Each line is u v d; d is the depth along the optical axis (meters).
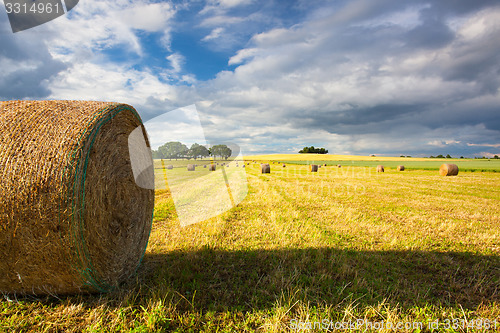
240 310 2.80
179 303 2.93
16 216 2.55
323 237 5.38
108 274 3.24
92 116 3.02
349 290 3.29
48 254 2.66
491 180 18.70
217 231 5.56
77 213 2.65
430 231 6.05
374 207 8.77
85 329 2.48
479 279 3.69
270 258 4.29
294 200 9.80
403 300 3.14
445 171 23.16
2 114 2.94
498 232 6.03
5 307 2.86
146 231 4.37
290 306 2.87
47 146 2.70
